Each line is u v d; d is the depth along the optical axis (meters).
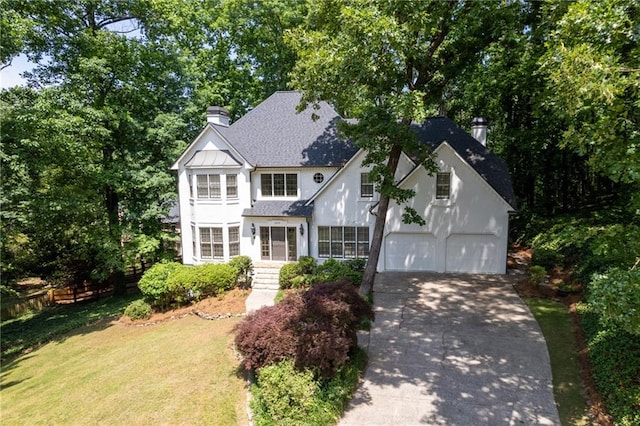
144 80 22.19
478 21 14.84
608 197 24.91
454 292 16.97
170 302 18.56
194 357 12.44
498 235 19.20
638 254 7.16
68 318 20.64
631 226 7.98
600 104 7.35
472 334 12.83
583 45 6.76
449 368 10.78
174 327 16.02
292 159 21.97
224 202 22.20
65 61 20.30
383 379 10.34
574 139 7.76
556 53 7.51
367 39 13.02
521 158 27.02
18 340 17.72
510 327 13.22
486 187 19.06
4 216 15.93
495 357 11.26
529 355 11.28
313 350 9.26
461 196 19.45
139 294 24.38
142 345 14.26
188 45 31.56
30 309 23.70
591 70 6.47
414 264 20.44
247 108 34.38
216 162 21.89
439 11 14.03
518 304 15.30
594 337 10.84
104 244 20.84
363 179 20.75
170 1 25.59
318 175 21.81
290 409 8.47
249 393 9.99
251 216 21.89
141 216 22.19
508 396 9.37
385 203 16.67
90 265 24.73
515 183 28.70
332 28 14.92
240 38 32.38
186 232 23.44
